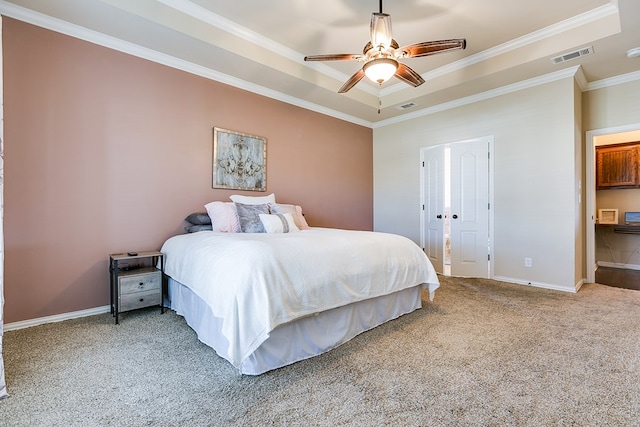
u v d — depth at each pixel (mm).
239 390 1559
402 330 2350
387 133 5430
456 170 4465
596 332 2277
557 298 3191
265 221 2998
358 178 5375
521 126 3861
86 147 2691
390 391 1553
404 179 5176
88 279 2697
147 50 3012
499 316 2650
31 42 2438
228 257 1863
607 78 3705
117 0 2391
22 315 2400
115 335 2242
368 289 2270
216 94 3555
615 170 5250
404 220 5184
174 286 2746
